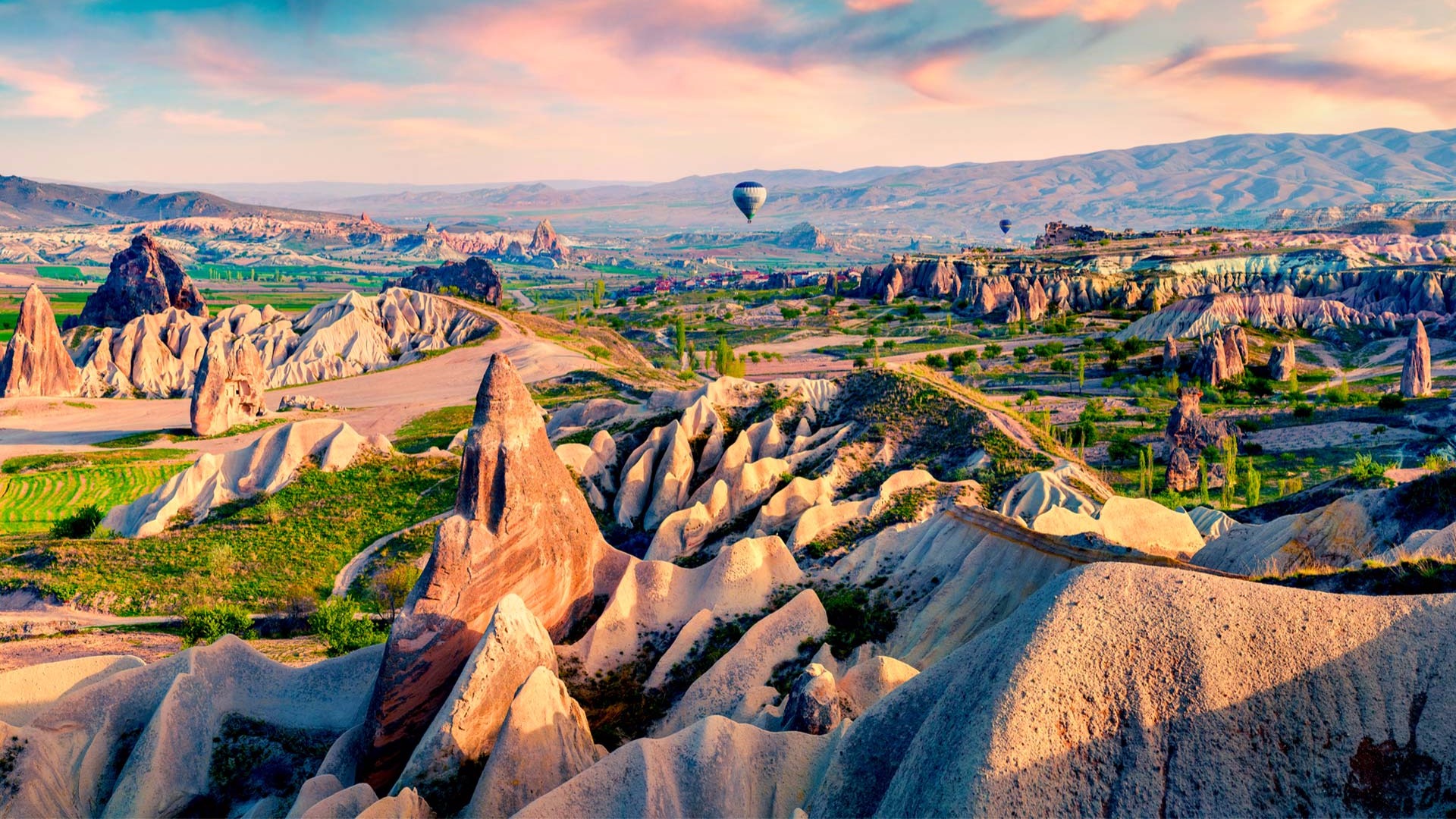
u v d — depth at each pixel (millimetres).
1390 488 40906
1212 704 18656
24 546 69000
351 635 49125
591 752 29891
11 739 28141
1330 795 17938
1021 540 39906
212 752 31609
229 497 78000
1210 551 44875
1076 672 19047
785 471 69188
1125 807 18016
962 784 18172
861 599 41750
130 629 54812
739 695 35375
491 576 33938
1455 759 17656
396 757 31281
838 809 22312
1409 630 18906
